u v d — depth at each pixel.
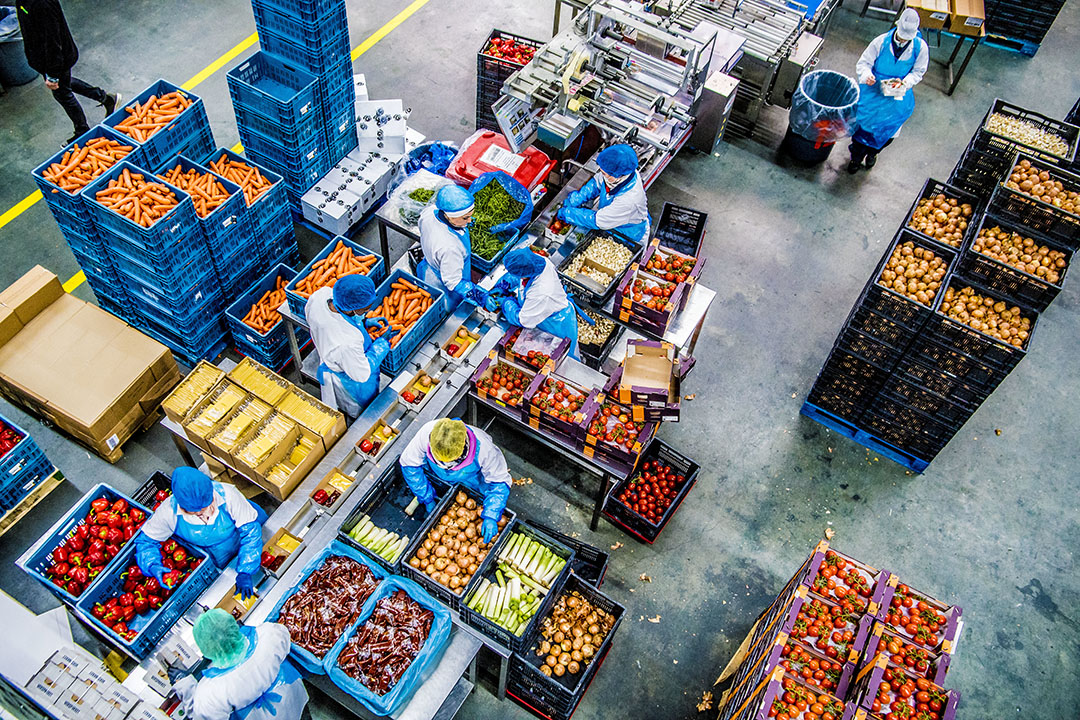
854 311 7.46
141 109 7.94
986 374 6.96
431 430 5.80
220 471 6.78
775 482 7.97
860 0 12.91
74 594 6.08
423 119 10.55
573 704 6.12
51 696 4.28
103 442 7.27
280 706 5.34
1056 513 7.95
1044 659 7.06
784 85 10.59
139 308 8.00
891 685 5.28
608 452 6.61
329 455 6.50
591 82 8.41
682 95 8.87
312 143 8.67
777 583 7.34
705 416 8.36
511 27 11.86
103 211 6.93
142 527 5.80
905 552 7.61
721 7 10.44
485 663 6.31
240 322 7.72
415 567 6.04
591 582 6.96
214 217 7.25
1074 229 7.61
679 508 7.70
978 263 7.36
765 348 8.93
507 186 8.16
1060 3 11.48
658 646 6.91
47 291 7.59
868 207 10.30
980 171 8.91
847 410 8.13
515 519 6.24
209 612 4.73
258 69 8.56
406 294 7.25
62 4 11.25
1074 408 8.73
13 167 9.54
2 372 7.25
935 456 8.02
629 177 7.55
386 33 11.55
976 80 11.85
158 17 11.32
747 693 5.67
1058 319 9.45
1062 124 9.05
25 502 7.07
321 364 6.70
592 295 7.52
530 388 6.71
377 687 5.24
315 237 9.43
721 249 9.73
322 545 6.00
